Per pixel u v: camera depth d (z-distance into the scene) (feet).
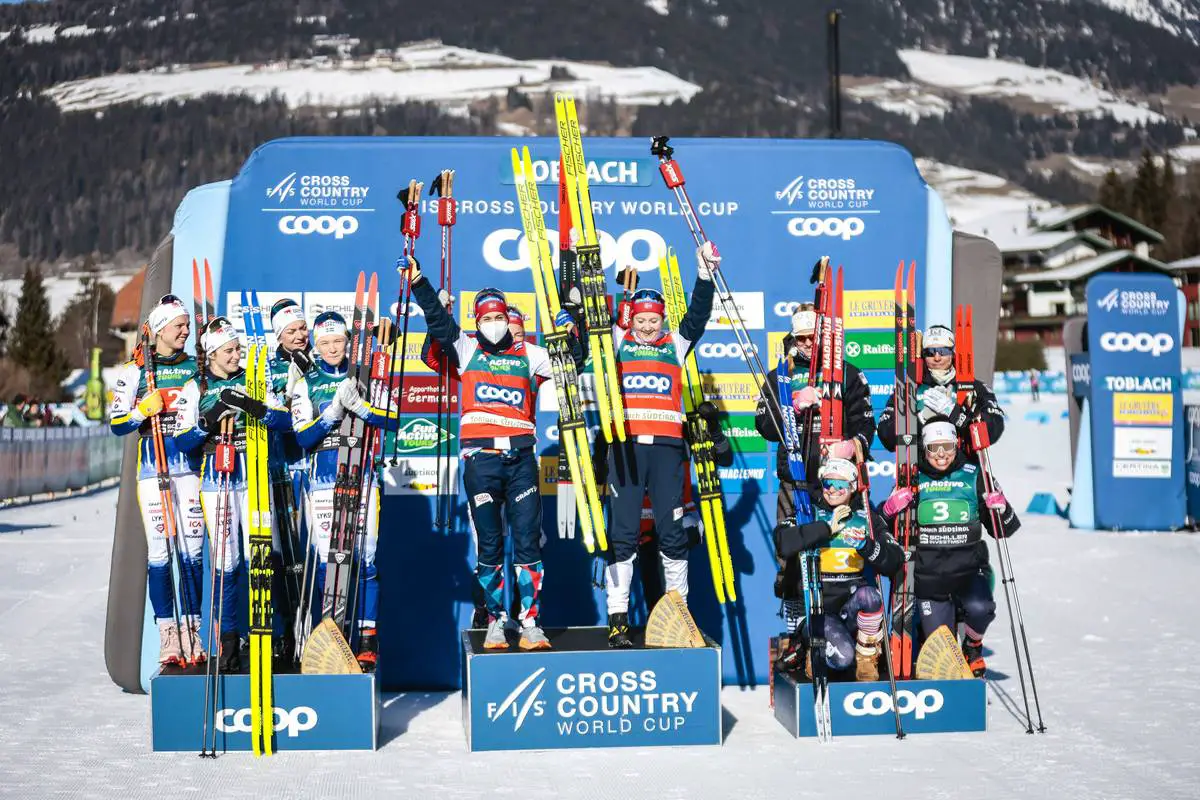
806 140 81.30
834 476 65.87
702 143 80.64
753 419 79.61
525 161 71.20
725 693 76.74
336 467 68.33
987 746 62.54
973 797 53.31
